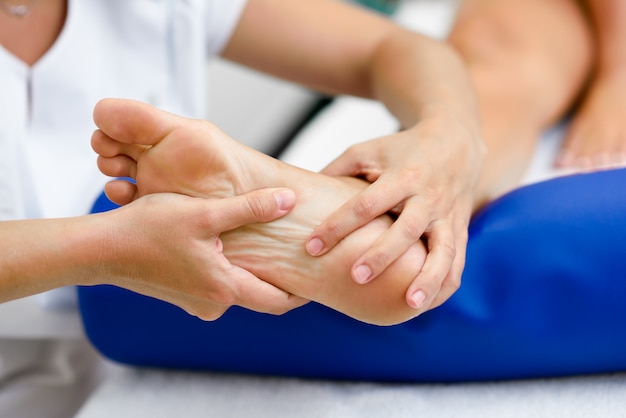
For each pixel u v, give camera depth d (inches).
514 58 52.4
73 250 37.0
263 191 37.6
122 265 37.3
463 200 40.8
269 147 81.3
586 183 41.3
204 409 41.8
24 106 43.1
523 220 40.7
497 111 49.7
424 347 40.8
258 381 43.1
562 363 40.9
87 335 43.3
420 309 37.8
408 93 44.3
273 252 38.4
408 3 83.4
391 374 42.0
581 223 40.1
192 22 46.0
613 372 41.4
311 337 41.3
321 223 38.1
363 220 38.0
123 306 41.7
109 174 38.6
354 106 67.1
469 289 40.4
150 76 46.4
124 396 42.9
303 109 85.4
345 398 41.8
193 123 37.5
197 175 37.8
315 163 58.2
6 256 36.7
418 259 38.0
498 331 40.2
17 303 43.6
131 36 45.6
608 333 39.8
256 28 48.1
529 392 41.1
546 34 53.7
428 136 40.8
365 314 38.6
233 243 38.4
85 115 44.7
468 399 41.2
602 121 51.8
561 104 53.1
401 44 46.8
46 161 44.0
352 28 48.3
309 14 48.3
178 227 36.8
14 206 42.9
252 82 80.7
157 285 37.8
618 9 53.5
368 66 47.9
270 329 41.3
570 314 39.9
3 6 42.9
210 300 37.5
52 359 46.6
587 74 54.9
